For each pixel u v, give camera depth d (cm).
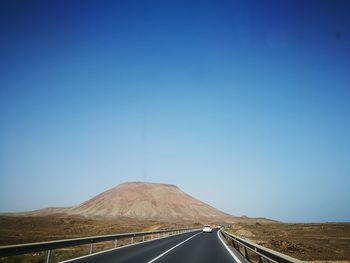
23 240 3603
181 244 2856
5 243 3127
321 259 2650
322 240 5253
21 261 1648
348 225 10419
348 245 4359
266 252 1137
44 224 8831
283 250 3134
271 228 9806
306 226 10675
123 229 7431
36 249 1283
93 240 1989
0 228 7262
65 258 1702
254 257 1944
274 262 1027
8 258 1639
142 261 1534
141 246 2578
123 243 3278
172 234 5534
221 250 2248
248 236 5672
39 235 4950
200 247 2505
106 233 5859
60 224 9206
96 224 10019
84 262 1452
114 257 1697
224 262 1551
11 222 8806
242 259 1695
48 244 1383
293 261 804
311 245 4106
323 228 9219
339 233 7456
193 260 1611
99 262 1459
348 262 2455
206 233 6069
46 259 1392
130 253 1944
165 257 1733
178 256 1794
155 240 3559
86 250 2298
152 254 1895
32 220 10081
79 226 8638
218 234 5528
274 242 3828
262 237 5362
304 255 2875
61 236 4669
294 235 6688
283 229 9188
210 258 1719
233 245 2578
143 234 3431
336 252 3362
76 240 1705
